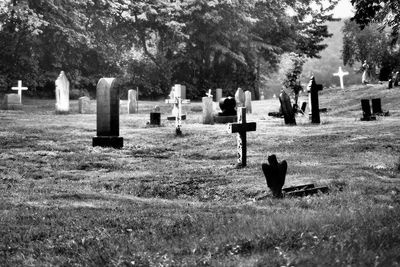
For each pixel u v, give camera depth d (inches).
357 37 2586.1
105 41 2487.7
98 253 251.8
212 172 603.5
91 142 882.1
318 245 231.9
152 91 2600.9
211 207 407.8
